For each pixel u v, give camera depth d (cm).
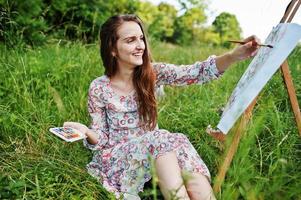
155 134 250
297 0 228
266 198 228
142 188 253
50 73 395
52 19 615
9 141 319
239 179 226
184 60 538
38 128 332
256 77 215
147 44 273
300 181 247
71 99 370
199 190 239
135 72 275
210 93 395
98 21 628
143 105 275
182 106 367
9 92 368
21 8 531
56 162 291
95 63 433
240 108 215
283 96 344
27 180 267
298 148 302
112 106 275
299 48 403
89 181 261
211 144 311
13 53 442
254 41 251
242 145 227
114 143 278
